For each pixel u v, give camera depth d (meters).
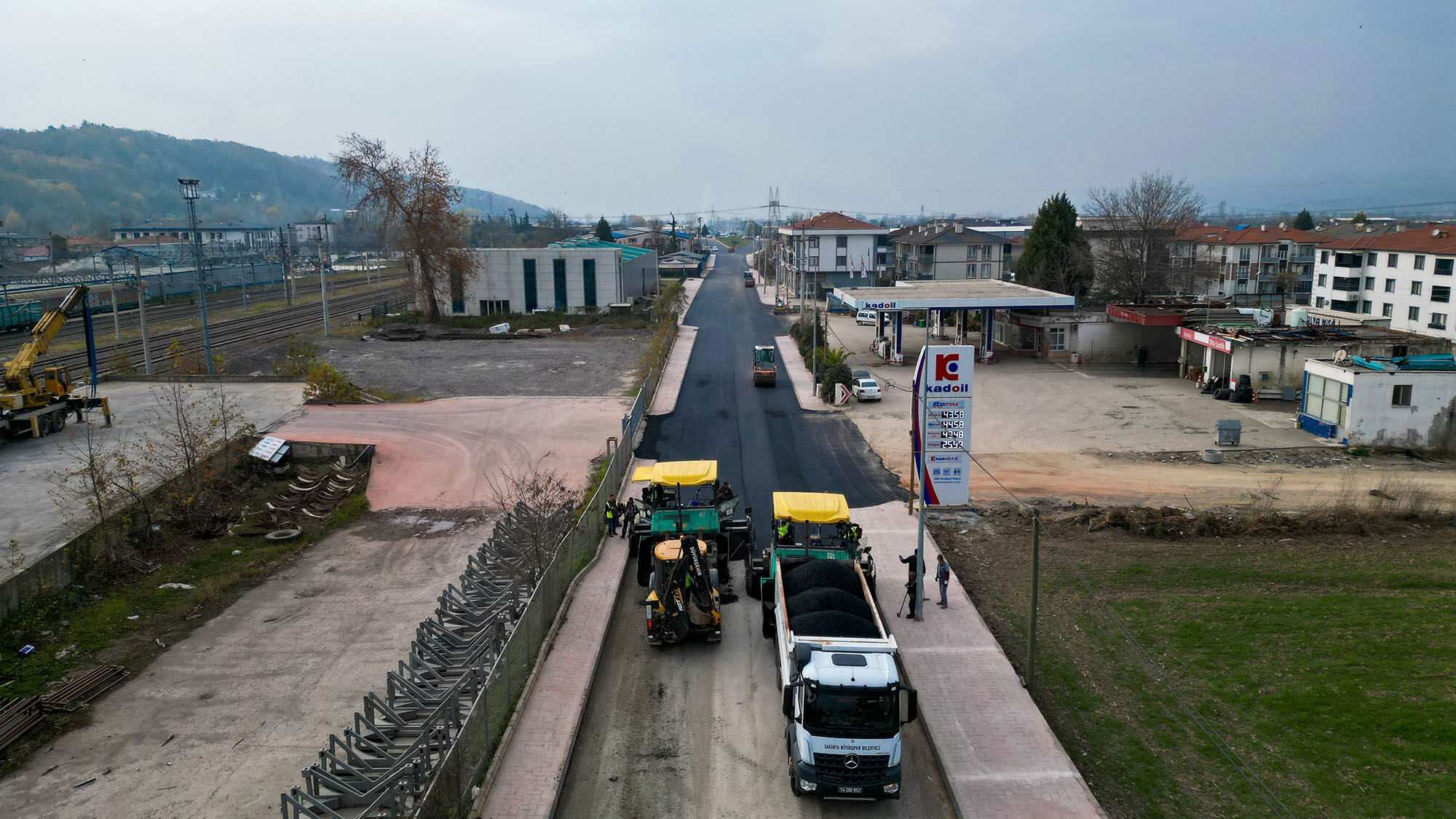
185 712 16.59
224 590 22.56
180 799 13.91
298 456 35.03
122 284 91.62
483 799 13.55
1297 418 39.44
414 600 21.94
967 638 19.16
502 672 15.66
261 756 15.10
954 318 68.44
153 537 25.41
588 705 16.75
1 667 18.30
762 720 16.27
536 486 25.67
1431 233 74.50
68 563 22.03
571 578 22.19
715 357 60.44
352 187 77.00
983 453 35.06
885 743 13.23
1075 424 39.62
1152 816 13.38
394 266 160.00
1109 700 16.70
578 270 81.31
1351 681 17.05
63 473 29.39
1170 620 20.05
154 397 43.06
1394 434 34.66
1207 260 84.44
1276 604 20.75
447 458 34.22
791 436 38.75
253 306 91.56
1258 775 14.29
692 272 141.75
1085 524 26.59
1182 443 36.09
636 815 13.58
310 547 25.86
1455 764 14.33
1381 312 77.00
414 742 14.37
